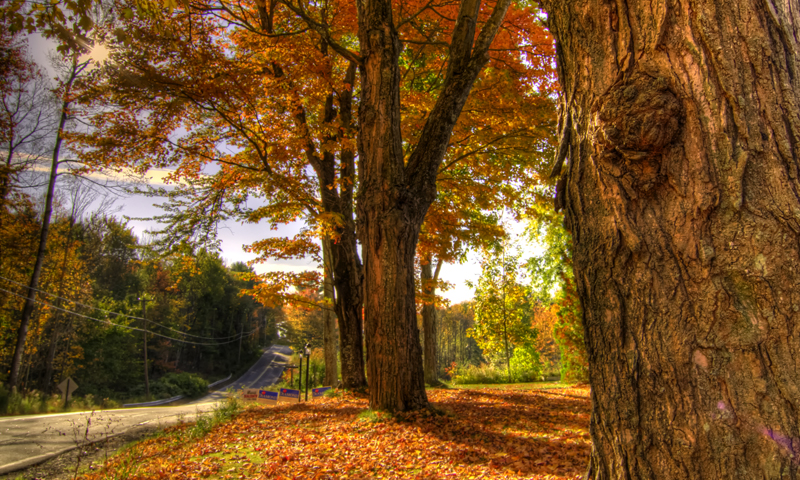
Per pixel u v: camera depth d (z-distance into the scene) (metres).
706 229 1.44
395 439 6.14
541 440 5.77
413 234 7.79
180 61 8.75
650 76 1.59
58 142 16.73
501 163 12.55
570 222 1.94
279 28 11.66
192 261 11.42
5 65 11.79
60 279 27.16
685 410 1.43
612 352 1.66
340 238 13.42
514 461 4.86
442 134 7.70
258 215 10.66
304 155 10.87
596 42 1.78
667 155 1.53
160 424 9.88
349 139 10.50
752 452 1.29
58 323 28.80
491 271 22.69
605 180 1.71
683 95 1.51
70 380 17.44
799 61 1.45
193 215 10.70
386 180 7.66
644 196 1.60
